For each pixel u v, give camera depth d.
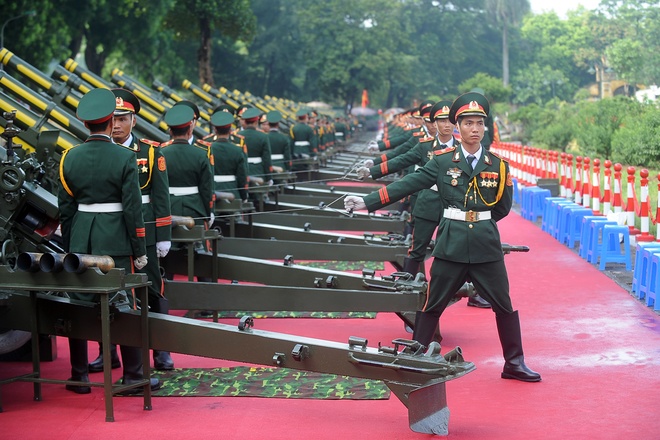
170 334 6.08
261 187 12.16
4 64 11.18
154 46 49.16
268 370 7.10
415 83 94.00
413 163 9.13
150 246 7.16
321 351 5.72
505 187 6.63
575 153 28.73
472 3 98.69
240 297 7.78
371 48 83.00
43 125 9.22
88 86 11.24
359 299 7.65
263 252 9.74
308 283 8.35
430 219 8.98
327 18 81.88
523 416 5.91
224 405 6.21
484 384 6.71
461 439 5.48
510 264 12.04
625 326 8.48
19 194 6.65
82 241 6.30
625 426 5.67
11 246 6.73
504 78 84.06
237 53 77.81
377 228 12.60
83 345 6.54
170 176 8.55
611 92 49.62
